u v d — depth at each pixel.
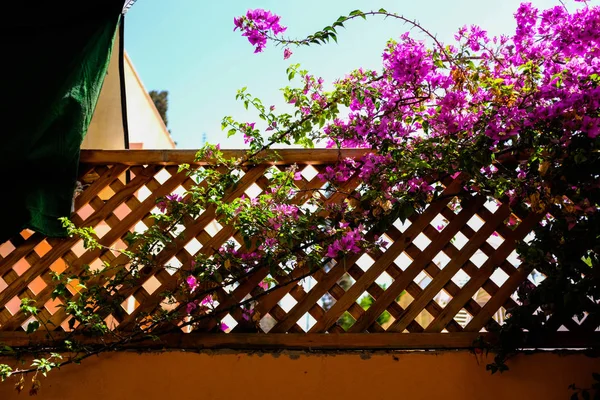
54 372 2.20
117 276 2.28
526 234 2.33
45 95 2.15
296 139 2.36
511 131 2.10
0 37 2.19
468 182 2.30
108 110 3.40
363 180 2.29
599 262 2.10
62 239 2.39
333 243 2.17
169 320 2.21
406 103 2.29
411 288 2.31
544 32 2.26
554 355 2.18
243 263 2.29
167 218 2.29
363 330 2.27
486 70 2.27
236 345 2.25
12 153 2.13
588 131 2.05
